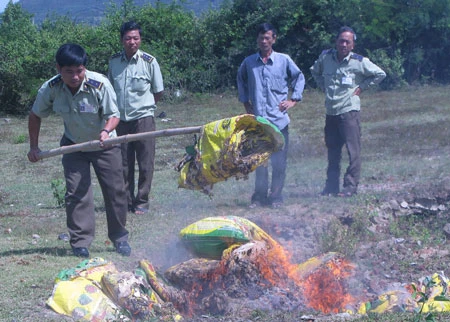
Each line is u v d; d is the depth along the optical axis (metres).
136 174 12.16
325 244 6.60
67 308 4.87
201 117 21.47
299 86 8.69
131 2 29.67
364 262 6.48
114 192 6.57
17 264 6.19
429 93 25.05
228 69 28.22
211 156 5.33
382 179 10.44
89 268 5.26
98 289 5.02
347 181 9.23
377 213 7.92
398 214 8.14
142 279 5.11
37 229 8.08
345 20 27.86
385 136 15.27
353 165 9.23
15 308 4.97
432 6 27.27
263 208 8.68
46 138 17.88
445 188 8.94
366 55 28.20
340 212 7.95
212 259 5.77
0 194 10.80
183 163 5.56
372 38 27.53
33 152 6.38
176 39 28.69
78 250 6.50
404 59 27.42
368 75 9.24
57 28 33.62
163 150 15.09
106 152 6.47
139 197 8.85
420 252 6.87
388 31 27.34
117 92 8.71
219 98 26.66
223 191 10.05
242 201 9.24
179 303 5.24
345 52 9.25
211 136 5.36
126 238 6.76
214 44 28.83
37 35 31.08
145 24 28.56
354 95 9.24
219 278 5.39
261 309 5.01
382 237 7.45
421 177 10.38
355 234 7.42
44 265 6.15
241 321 4.78
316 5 28.12
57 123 21.50
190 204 9.23
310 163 12.37
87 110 6.31
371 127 17.09
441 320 4.61
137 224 8.18
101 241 7.26
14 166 13.78
